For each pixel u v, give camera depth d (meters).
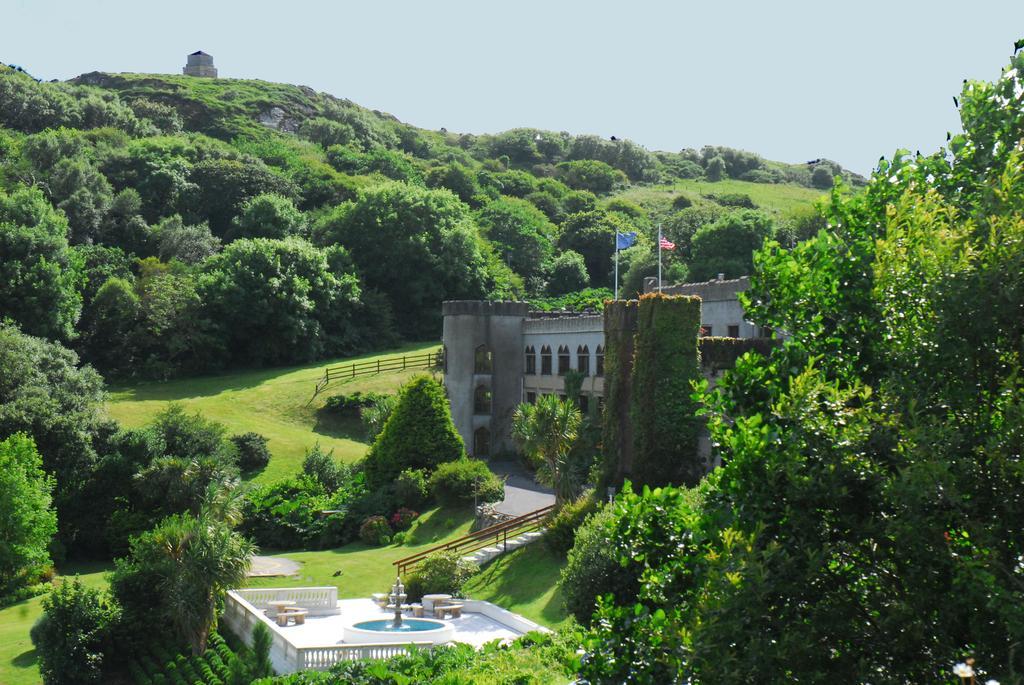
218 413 81.50
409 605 41.62
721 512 14.13
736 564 12.88
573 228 154.75
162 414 67.00
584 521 40.72
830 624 13.27
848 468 13.22
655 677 14.40
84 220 113.56
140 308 94.75
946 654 12.85
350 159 175.75
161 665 39.81
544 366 72.44
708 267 110.31
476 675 27.45
